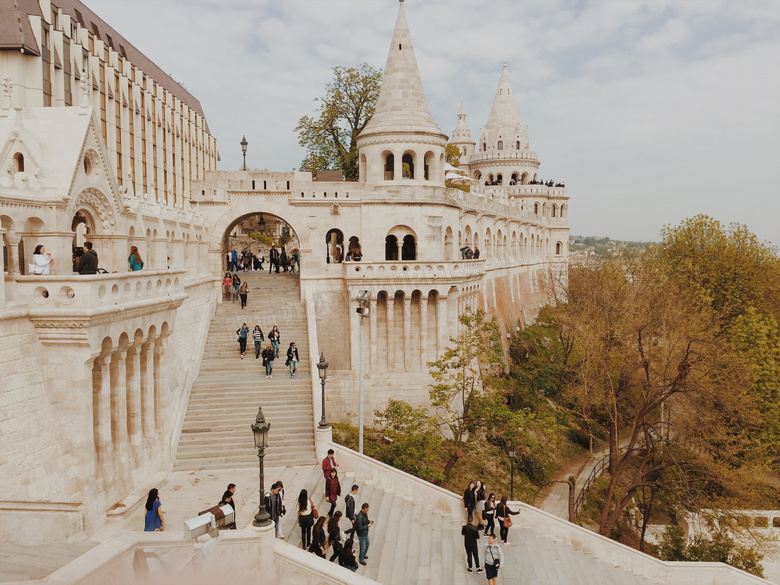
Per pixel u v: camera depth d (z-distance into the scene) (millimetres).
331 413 39625
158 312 23219
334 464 22406
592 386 42344
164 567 13102
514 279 71062
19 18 35688
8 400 16656
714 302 54750
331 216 41719
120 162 50750
